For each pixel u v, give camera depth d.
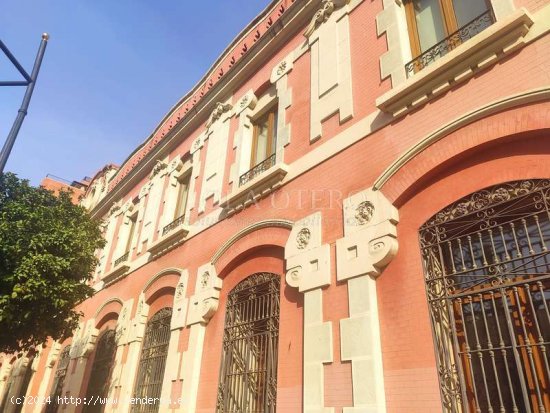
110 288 13.77
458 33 5.84
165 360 9.18
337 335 5.34
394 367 4.71
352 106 6.77
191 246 9.82
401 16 6.80
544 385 3.74
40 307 7.91
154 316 10.48
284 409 5.71
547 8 4.74
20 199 8.82
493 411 3.97
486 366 4.17
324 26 8.23
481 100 4.98
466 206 4.77
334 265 5.84
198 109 12.30
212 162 10.44
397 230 5.35
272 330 6.59
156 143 14.28
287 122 8.23
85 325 14.00
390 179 5.53
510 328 3.92
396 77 6.20
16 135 5.32
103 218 17.75
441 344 4.46
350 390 4.90
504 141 4.63
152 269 11.35
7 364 20.05
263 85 9.73
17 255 7.77
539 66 4.58
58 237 8.30
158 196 13.05
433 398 4.26
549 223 4.12
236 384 6.96
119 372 10.55
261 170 8.52
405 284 4.99
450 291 4.65
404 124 5.77
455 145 4.97
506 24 4.79
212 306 8.09
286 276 6.47
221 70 12.02
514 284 4.08
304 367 5.52
